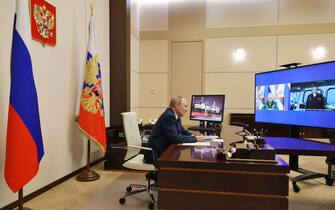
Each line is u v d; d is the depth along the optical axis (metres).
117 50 4.99
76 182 3.39
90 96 3.34
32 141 2.30
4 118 2.43
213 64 6.05
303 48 5.69
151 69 6.31
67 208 2.60
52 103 3.13
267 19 5.79
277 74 2.68
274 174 1.62
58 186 3.23
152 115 6.34
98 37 4.43
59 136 3.29
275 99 2.71
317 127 2.24
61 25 3.30
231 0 5.92
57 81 3.22
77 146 3.73
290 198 2.88
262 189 1.63
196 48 6.11
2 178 2.41
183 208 1.73
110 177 3.62
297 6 5.68
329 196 2.93
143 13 6.28
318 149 1.99
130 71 5.48
